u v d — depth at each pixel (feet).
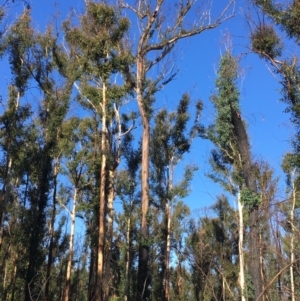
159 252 87.40
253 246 41.93
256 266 41.55
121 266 86.07
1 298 84.17
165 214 86.74
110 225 77.71
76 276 120.78
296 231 31.89
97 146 79.71
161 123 91.35
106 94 70.13
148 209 63.57
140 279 59.00
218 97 59.47
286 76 49.90
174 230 90.58
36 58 80.33
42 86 80.74
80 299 141.08
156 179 87.30
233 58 59.41
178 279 107.55
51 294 99.55
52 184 80.28
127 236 85.92
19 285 86.89
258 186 45.80
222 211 97.66
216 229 94.38
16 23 74.54
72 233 89.30
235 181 68.33
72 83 77.51
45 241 79.25
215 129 65.00
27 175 79.25
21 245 82.48
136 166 86.69
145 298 58.70
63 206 89.25
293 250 31.91
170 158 89.71
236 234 90.48
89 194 86.33
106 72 68.54
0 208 72.64
